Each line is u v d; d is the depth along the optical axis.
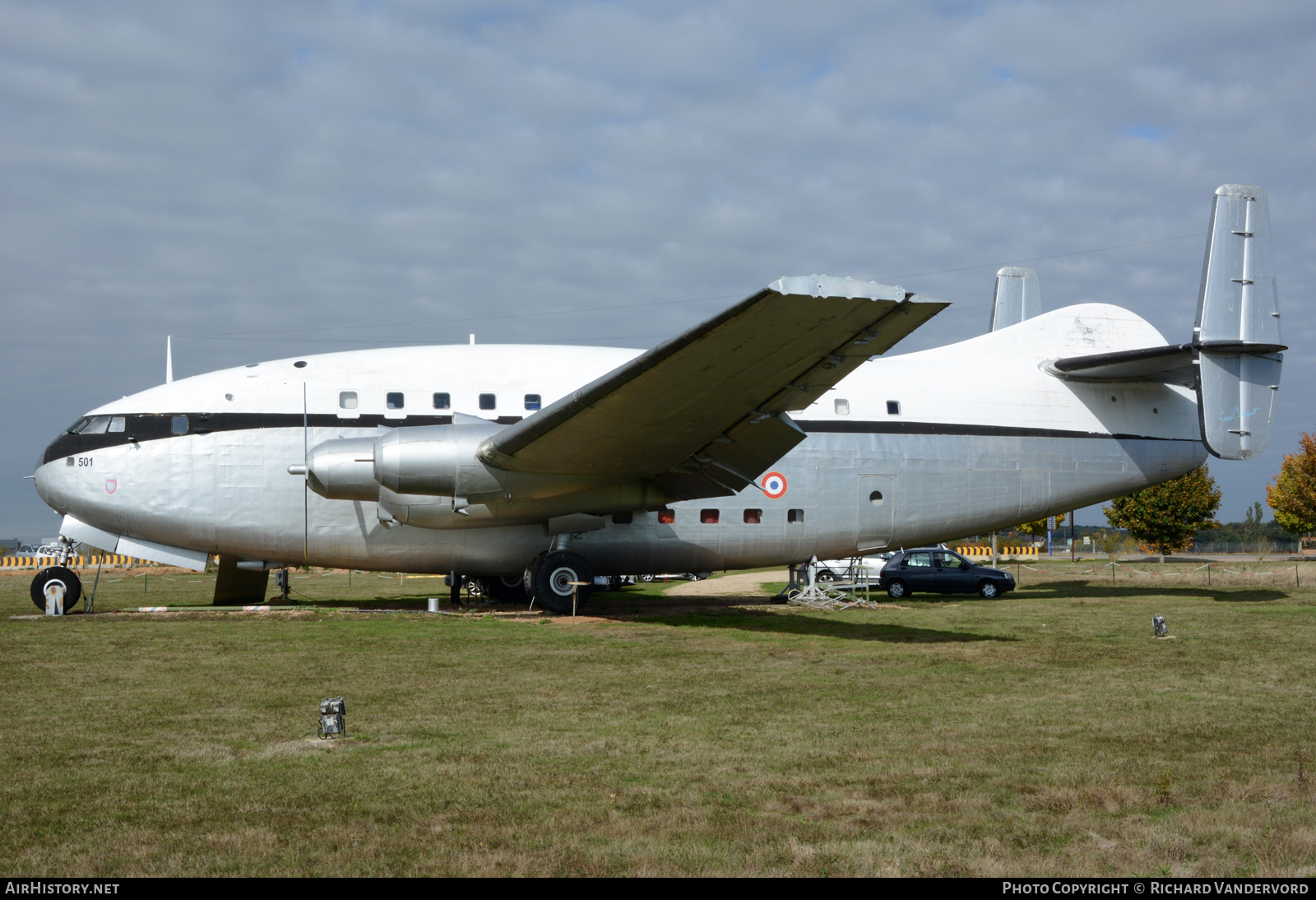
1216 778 6.47
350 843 5.19
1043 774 6.60
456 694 9.61
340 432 17.64
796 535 19.73
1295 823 5.52
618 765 6.83
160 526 17.39
